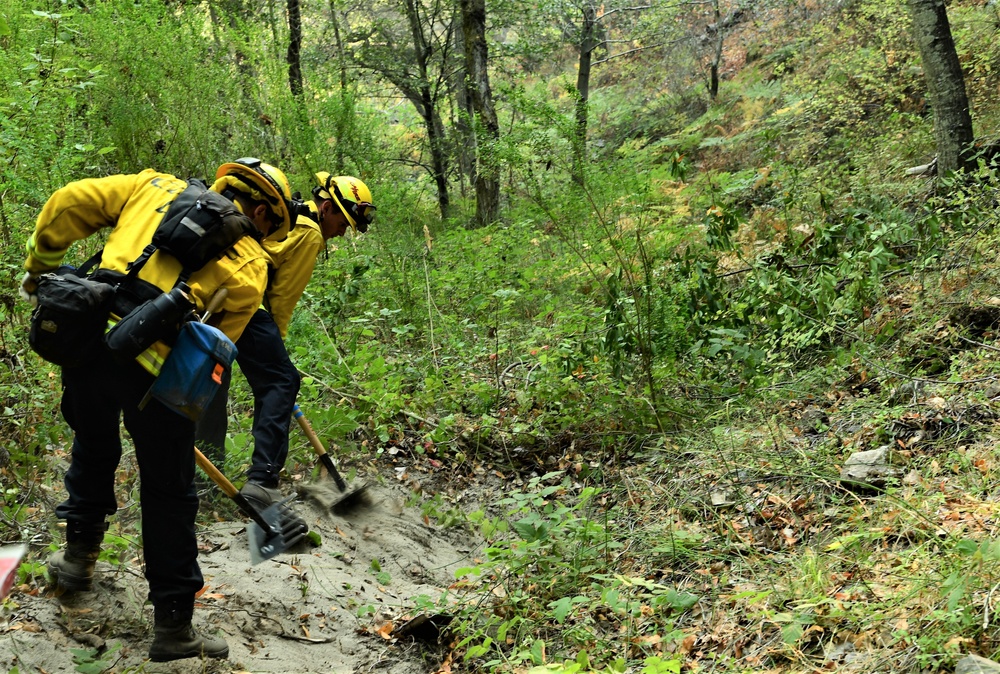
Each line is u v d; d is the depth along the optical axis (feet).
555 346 21.40
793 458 15.34
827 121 38.11
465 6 40.16
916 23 25.29
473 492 18.17
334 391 19.07
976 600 9.77
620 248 21.99
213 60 26.84
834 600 10.46
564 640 11.79
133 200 10.62
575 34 54.49
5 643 10.10
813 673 9.74
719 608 11.77
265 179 12.42
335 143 28.17
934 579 10.32
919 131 30.71
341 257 24.70
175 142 24.39
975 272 19.08
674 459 16.89
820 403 17.56
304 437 17.46
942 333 17.98
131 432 10.23
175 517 10.48
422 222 29.73
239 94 27.48
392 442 18.98
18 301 15.80
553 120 21.70
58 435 15.15
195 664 10.71
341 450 17.94
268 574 13.38
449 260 26.50
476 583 13.99
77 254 17.60
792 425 16.96
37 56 17.78
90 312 9.70
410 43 48.34
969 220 20.20
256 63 28.25
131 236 10.38
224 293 10.55
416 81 44.21
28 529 12.63
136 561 12.65
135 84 23.59
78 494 11.10
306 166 26.78
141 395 10.07
